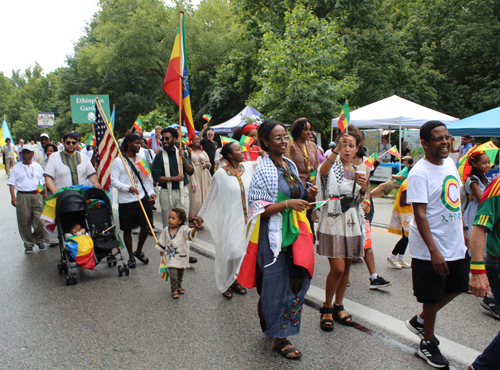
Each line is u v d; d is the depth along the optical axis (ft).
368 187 14.44
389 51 71.31
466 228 14.76
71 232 17.69
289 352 10.55
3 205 38.91
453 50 83.87
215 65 104.99
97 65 113.29
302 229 10.61
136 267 19.07
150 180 19.56
